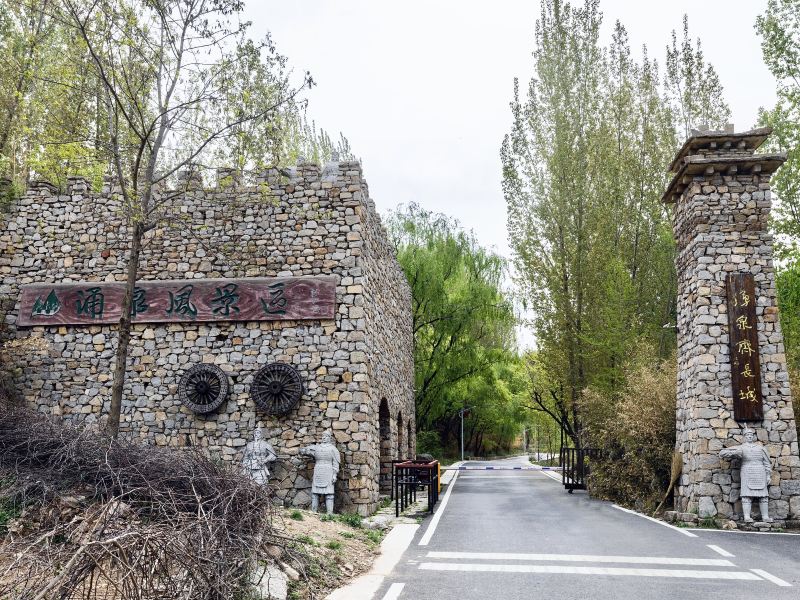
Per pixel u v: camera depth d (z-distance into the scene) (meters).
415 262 34.34
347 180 16.67
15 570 5.61
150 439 15.98
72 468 7.74
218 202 16.94
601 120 27.98
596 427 21.52
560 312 26.22
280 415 15.72
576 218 26.92
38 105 14.95
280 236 16.61
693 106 27.58
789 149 24.17
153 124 12.50
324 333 16.05
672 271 27.62
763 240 14.73
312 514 12.77
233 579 5.95
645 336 24.47
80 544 5.26
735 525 13.09
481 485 24.84
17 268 17.20
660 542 11.21
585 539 11.49
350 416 15.57
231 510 6.77
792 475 13.63
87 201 17.36
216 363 16.20
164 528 5.80
